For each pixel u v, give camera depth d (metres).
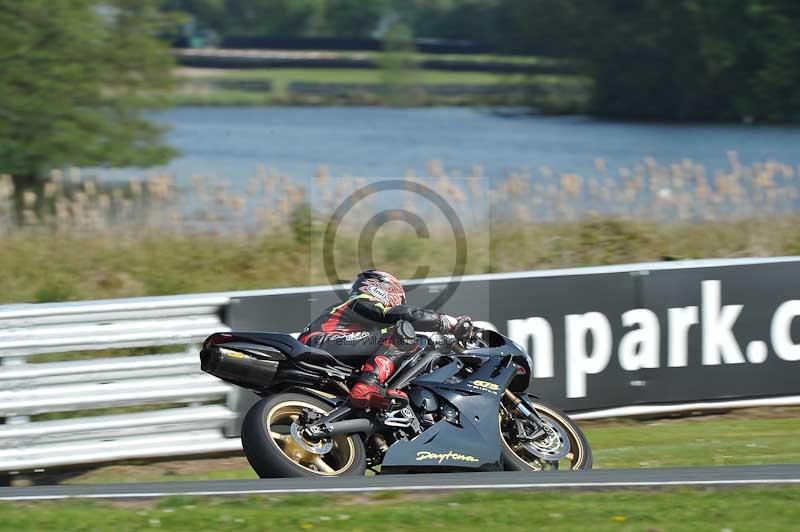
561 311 30.97
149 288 42.59
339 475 21.22
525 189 54.94
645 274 31.67
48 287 41.31
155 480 25.94
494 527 17.23
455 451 22.70
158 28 102.31
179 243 47.22
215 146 166.25
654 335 31.78
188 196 56.66
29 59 93.00
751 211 54.78
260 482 20.25
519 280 30.61
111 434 25.97
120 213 53.09
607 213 53.12
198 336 27.28
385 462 22.25
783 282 32.75
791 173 62.34
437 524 17.38
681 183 57.47
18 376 24.94
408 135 195.62
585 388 31.19
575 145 173.25
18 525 17.22
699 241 50.22
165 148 103.25
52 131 95.06
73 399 25.48
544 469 23.98
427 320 23.11
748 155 148.88
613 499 18.84
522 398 24.28
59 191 60.50
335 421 21.72
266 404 21.52
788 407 33.34
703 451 28.06
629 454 27.88
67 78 94.75
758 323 32.62
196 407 27.14
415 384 23.25
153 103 101.88
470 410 23.14
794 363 32.88
